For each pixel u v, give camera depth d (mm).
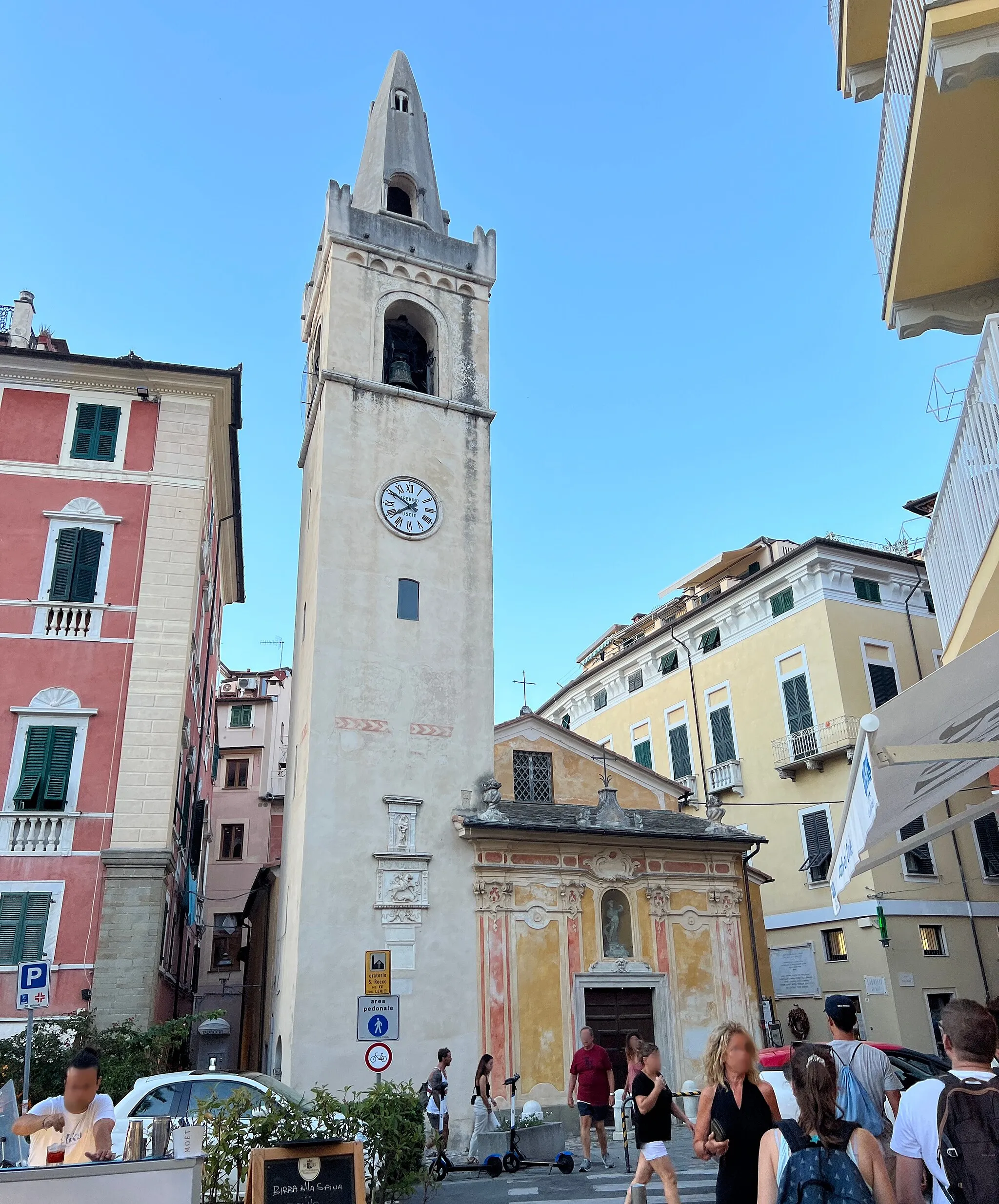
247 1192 7926
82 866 20406
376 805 21531
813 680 31922
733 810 34344
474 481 26156
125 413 24500
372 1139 10695
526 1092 20062
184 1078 12875
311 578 24406
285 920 22922
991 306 12172
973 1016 5184
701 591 41281
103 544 23172
